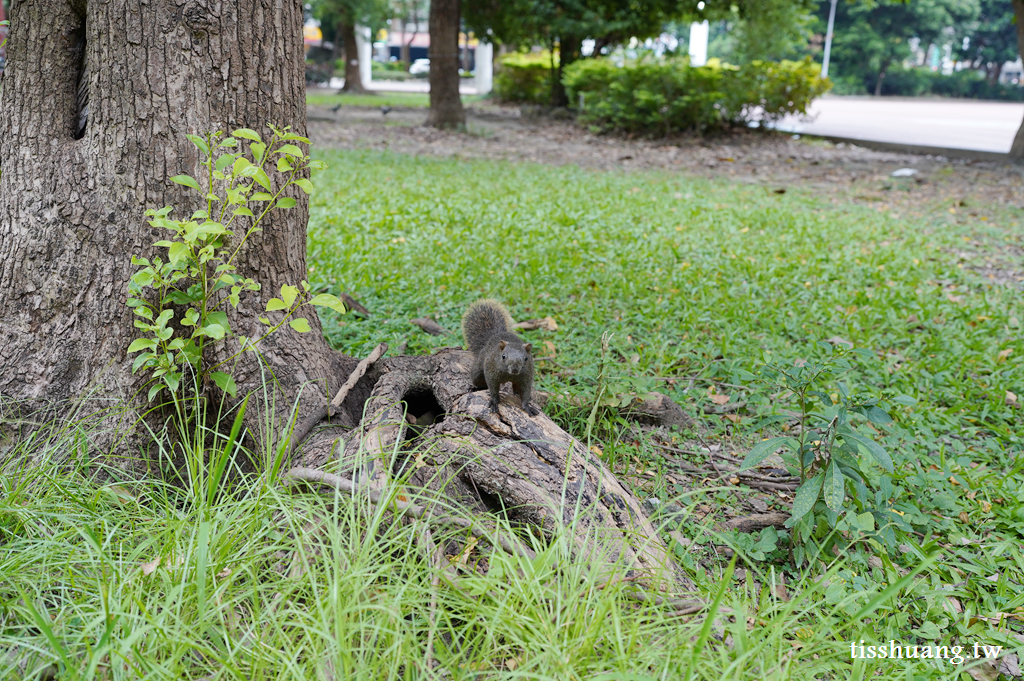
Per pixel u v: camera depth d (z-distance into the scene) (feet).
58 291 11.58
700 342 19.85
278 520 10.12
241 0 11.86
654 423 15.66
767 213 34.99
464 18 86.84
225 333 11.15
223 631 7.76
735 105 68.18
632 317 21.12
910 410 16.35
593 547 9.51
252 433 12.19
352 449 11.23
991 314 22.52
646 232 31.24
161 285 10.99
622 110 69.10
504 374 12.28
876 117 115.65
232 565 9.05
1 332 11.60
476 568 9.52
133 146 11.46
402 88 174.70
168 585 8.55
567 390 16.06
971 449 15.12
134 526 10.01
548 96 93.20
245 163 10.59
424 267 25.03
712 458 14.75
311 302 11.02
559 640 8.14
